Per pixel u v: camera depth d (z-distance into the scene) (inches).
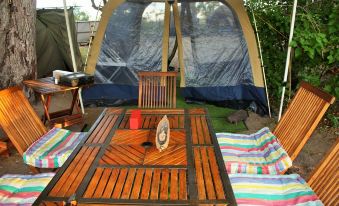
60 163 82.6
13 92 90.0
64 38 226.4
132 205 47.8
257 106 173.0
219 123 156.3
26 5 170.1
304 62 158.2
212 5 170.2
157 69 177.9
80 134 98.3
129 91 182.2
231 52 173.0
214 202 48.2
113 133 76.0
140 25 175.2
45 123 139.9
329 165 66.7
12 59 167.8
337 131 143.6
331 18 137.5
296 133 82.8
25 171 110.1
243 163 78.8
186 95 184.7
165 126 69.7
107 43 175.5
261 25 175.9
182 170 57.9
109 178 55.2
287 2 167.5
